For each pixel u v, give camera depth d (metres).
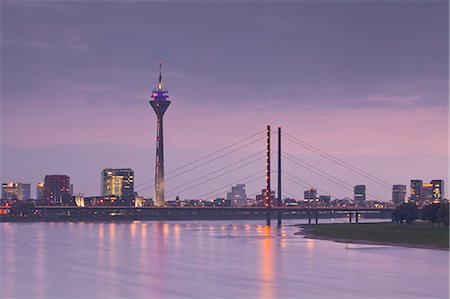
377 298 98.12
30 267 139.00
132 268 135.88
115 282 113.94
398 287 108.19
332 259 154.50
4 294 101.56
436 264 142.12
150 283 112.44
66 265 143.25
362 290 105.00
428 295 100.94
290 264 142.75
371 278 118.56
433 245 198.62
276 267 136.62
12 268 137.12
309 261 149.88
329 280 116.06
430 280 116.25
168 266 139.50
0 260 156.12
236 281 114.69
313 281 114.75
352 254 169.12
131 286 109.00
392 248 191.38
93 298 97.81
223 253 175.50
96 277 120.81
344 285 110.19
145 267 137.88
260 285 109.81
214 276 121.81
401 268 134.25
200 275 123.25
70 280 116.69
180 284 110.88
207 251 183.88
